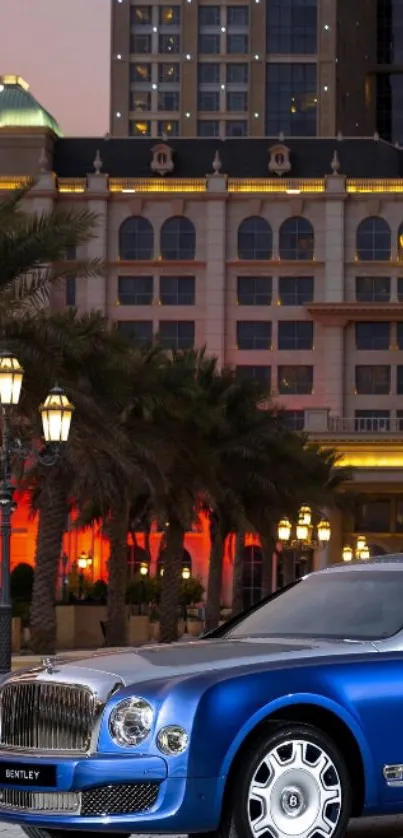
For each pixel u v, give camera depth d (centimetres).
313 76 16575
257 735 886
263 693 884
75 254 12050
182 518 5584
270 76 16612
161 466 4934
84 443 4144
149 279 12062
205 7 16762
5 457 2075
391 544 10831
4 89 12750
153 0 16788
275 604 1053
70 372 3925
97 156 12138
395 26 19938
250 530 6025
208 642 991
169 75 16775
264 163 12425
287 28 16600
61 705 903
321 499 6366
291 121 16588
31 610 4603
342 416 11812
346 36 17300
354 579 1042
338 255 11975
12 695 928
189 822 865
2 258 3581
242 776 876
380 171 12406
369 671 923
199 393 5138
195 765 863
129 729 877
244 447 5962
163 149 12331
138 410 4869
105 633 5641
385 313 11706
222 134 16675
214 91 16712
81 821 876
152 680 891
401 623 970
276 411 6312
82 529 6456
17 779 902
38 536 4619
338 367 11788
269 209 12100
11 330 3672
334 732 922
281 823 884
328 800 898
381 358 11831
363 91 18125
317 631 994
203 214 12106
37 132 12244
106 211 12112
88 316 3997
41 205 12056
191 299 12050
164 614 5747
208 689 876
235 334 12012
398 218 12031
